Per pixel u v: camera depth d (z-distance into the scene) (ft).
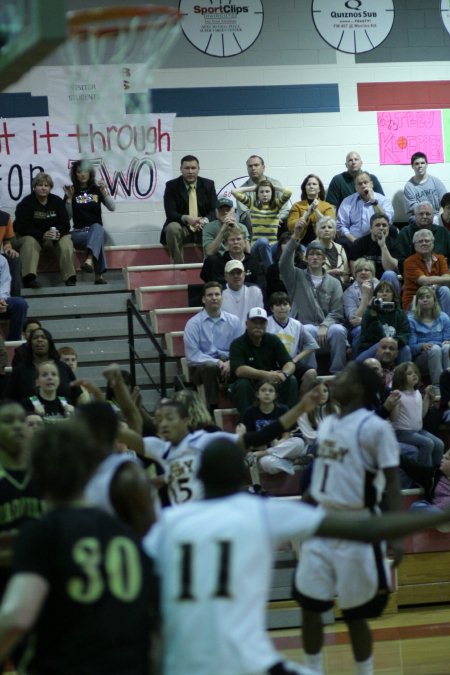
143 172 56.65
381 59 59.47
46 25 16.33
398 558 22.68
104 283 51.11
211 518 14.30
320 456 23.11
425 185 57.52
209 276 48.37
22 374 39.19
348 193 55.98
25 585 12.50
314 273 47.09
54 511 13.28
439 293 46.98
